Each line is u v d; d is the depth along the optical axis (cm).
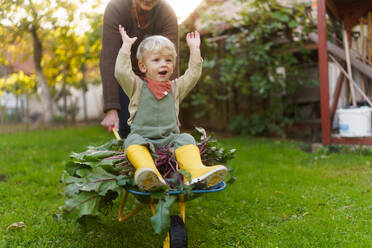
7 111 1260
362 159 484
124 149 227
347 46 575
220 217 295
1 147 614
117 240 254
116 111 274
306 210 302
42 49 982
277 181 394
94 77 1176
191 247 241
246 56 735
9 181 394
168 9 295
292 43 689
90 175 203
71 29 733
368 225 263
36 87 1133
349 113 534
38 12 657
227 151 243
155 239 255
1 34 748
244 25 693
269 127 727
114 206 328
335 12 601
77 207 195
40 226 272
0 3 609
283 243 239
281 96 750
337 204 314
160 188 194
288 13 654
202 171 200
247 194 349
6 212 301
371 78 600
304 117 760
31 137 763
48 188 375
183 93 248
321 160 500
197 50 240
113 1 284
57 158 519
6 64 916
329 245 232
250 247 238
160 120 233
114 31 281
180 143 224
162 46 229
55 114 1336
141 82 237
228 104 836
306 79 723
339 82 591
